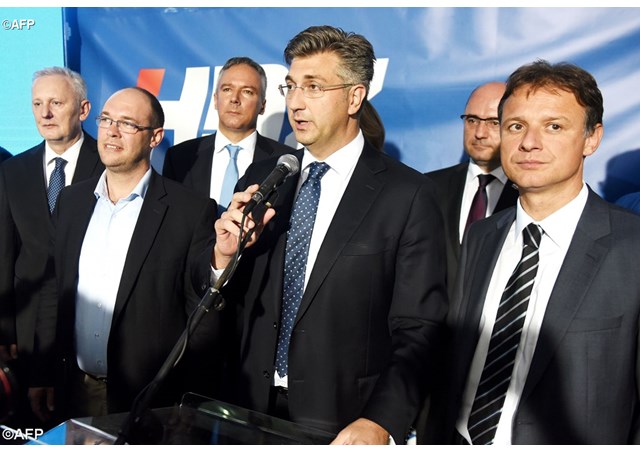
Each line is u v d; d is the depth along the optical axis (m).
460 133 3.10
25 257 3.12
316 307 1.87
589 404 1.48
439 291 1.86
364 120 2.65
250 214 1.74
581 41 2.88
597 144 1.60
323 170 1.98
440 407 1.80
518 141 1.57
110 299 2.43
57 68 3.24
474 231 1.83
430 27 3.11
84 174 3.19
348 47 1.85
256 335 1.94
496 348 1.61
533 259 1.62
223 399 2.22
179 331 2.45
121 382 2.37
